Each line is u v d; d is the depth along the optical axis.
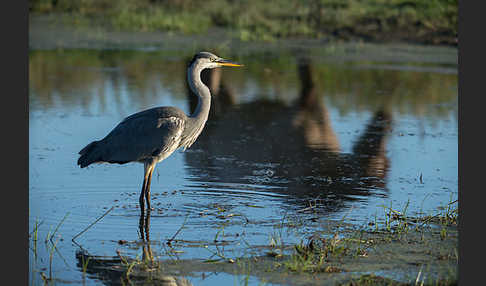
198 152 14.44
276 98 20.84
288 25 33.66
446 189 11.80
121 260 8.35
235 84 22.98
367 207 10.71
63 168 12.83
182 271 7.96
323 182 12.20
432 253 8.56
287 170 13.04
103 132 15.78
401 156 14.31
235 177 12.42
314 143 15.49
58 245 8.86
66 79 22.73
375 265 8.13
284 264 8.20
